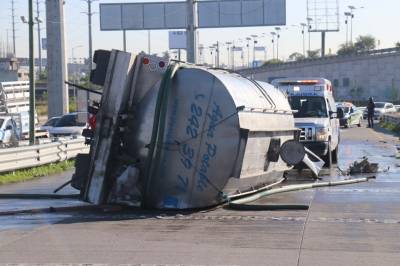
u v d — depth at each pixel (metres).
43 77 113.75
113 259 8.65
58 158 22.53
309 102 21.48
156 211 12.48
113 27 60.78
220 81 12.12
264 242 9.63
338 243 9.53
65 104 35.53
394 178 18.05
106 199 12.52
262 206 12.59
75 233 10.47
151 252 9.04
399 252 8.94
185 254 8.89
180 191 12.31
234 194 13.02
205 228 10.80
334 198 14.14
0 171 18.75
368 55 102.50
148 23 60.50
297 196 14.51
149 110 12.43
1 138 30.03
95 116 12.67
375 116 62.44
